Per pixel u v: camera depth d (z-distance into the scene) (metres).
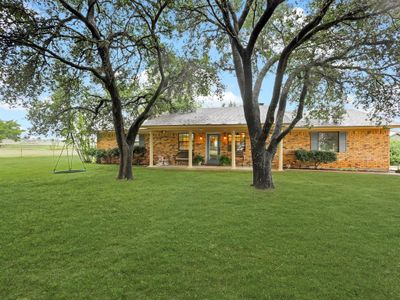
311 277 2.68
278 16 7.66
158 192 7.09
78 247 3.46
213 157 15.61
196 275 2.73
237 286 2.53
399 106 7.08
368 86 7.31
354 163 13.66
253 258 3.12
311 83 7.66
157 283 2.58
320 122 13.73
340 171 12.86
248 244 3.55
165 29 7.95
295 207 5.50
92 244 3.55
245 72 7.29
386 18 6.00
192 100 12.10
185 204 5.75
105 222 4.50
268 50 8.59
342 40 6.75
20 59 6.77
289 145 14.61
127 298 2.34
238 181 9.12
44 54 6.88
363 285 2.53
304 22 6.33
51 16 6.70
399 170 12.19
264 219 4.66
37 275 2.73
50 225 4.33
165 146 16.41
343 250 3.35
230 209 5.34
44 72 7.52
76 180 9.25
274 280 2.62
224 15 6.54
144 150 16.69
